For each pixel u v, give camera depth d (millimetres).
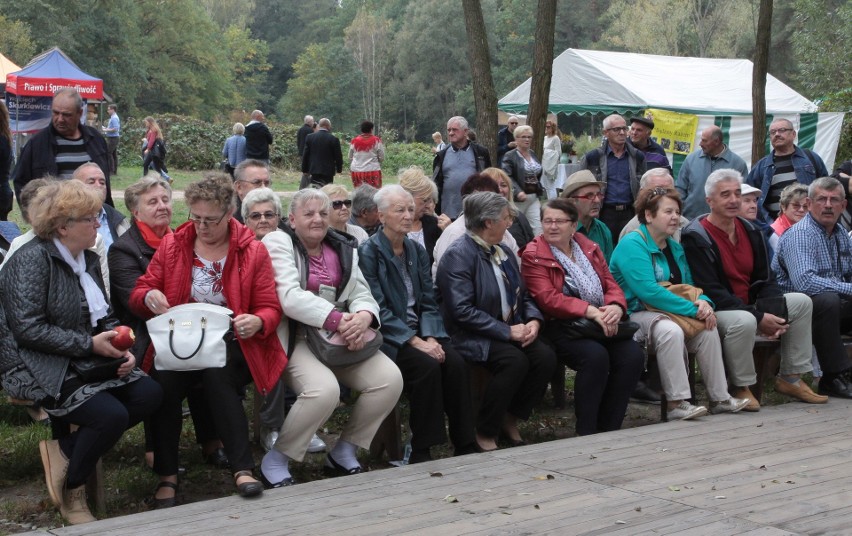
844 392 6082
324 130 15375
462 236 5180
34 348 3768
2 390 5586
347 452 4551
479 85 8633
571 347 5219
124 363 3867
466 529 3541
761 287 5996
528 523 3611
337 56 65688
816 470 4391
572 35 69000
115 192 18344
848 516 3750
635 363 5258
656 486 4109
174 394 4090
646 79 15508
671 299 5461
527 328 5070
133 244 4566
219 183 4105
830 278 6234
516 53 65688
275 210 4906
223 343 4023
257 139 17219
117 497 4262
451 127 8664
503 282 5148
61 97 5910
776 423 5328
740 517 3717
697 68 16453
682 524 3623
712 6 49594
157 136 20391
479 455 4598
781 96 16203
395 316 4844
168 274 4164
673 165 14516
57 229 3867
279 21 92062
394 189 4910
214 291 4180
